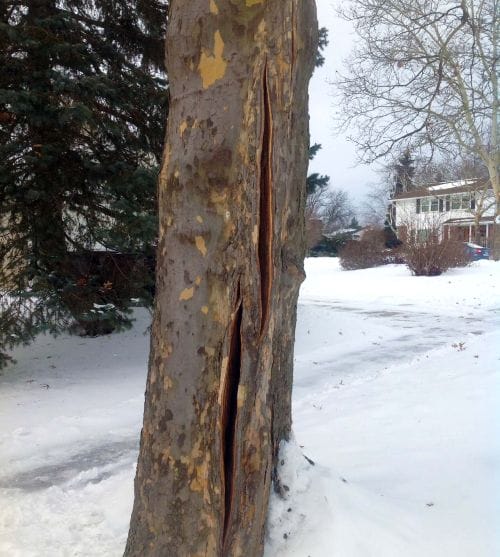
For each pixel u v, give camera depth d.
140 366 9.55
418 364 8.97
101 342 10.89
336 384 8.12
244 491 2.64
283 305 3.00
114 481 4.75
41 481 4.97
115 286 9.36
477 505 3.56
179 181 2.63
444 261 22.78
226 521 2.62
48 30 8.10
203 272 2.59
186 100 2.62
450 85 13.20
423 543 3.15
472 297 17.56
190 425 2.63
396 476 4.20
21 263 8.18
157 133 9.43
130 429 6.40
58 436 6.11
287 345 3.18
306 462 3.41
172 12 2.68
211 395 2.59
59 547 3.69
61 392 7.95
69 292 8.38
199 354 2.60
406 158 15.00
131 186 8.27
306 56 2.82
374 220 56.38
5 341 8.15
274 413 3.15
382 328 12.75
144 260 9.73
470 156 20.44
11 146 7.75
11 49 7.77
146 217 8.32
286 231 2.76
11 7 8.52
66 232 8.97
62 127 7.90
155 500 2.73
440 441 4.96
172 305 2.68
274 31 2.53
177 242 2.66
